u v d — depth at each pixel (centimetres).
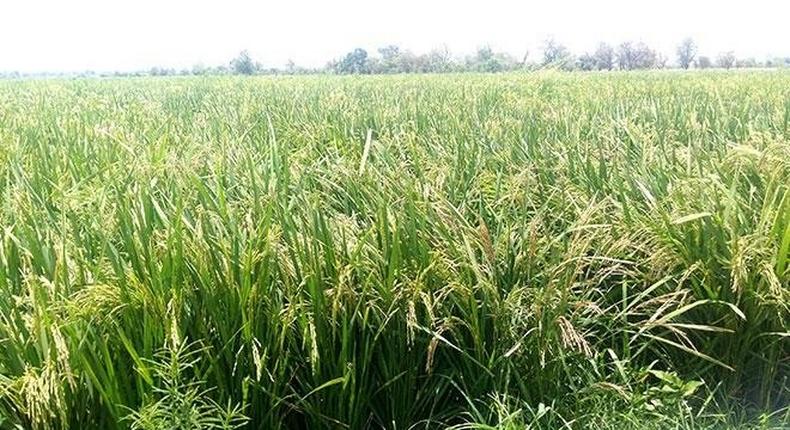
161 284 274
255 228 327
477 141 545
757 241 318
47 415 250
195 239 293
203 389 279
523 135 580
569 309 329
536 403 315
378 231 327
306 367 296
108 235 321
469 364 313
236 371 285
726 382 338
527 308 318
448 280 312
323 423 300
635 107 838
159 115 948
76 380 256
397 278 306
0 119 905
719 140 515
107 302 274
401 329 303
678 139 589
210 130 695
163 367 260
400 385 311
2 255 305
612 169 429
